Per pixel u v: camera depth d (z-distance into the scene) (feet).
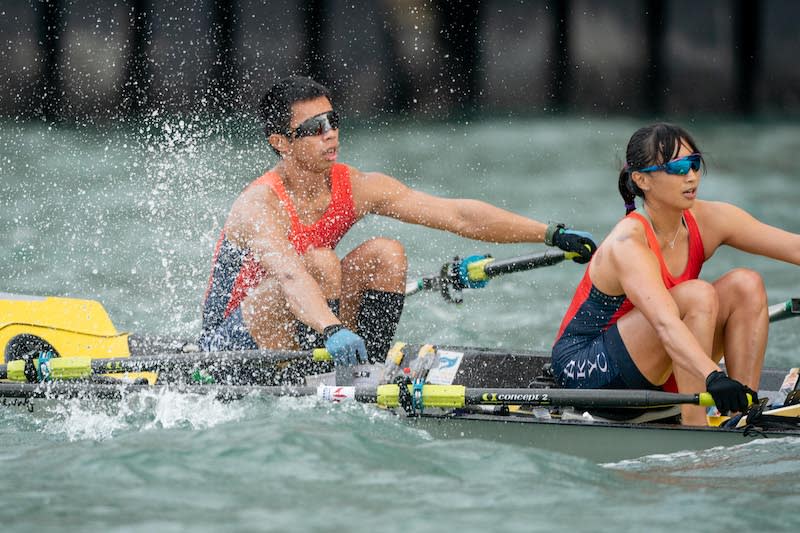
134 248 132.05
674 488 48.42
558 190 183.11
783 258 60.90
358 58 290.35
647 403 55.36
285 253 67.97
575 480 49.55
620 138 246.27
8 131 248.52
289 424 57.47
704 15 288.30
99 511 44.37
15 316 79.00
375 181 73.61
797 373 70.38
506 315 105.40
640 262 58.08
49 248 132.16
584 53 292.20
